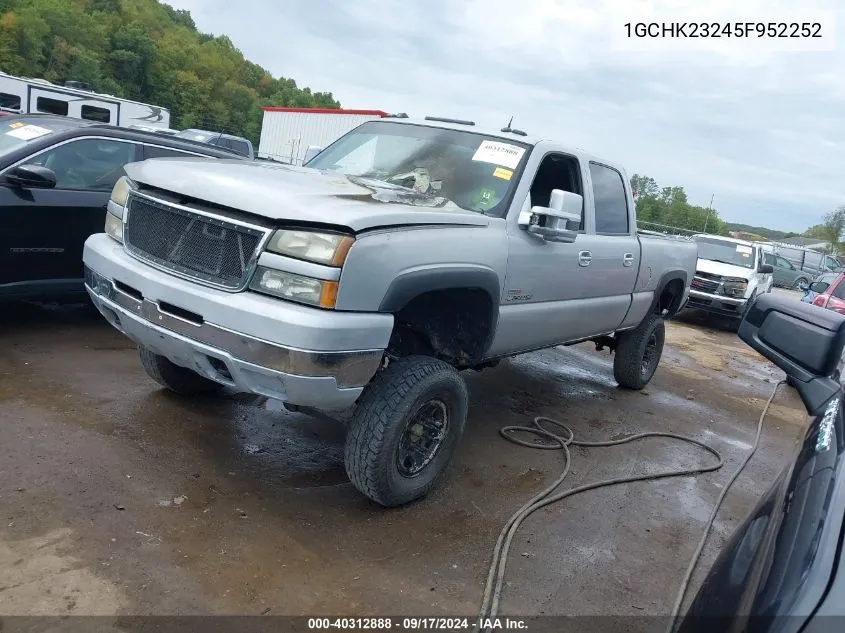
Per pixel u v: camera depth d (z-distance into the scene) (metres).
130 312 3.40
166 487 3.42
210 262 3.17
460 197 4.16
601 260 5.01
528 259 4.12
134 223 3.54
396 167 4.49
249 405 4.69
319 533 3.26
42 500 3.11
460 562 3.20
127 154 5.86
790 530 1.34
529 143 4.46
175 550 2.93
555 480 4.30
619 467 4.70
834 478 1.37
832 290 10.94
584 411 5.93
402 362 3.46
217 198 3.16
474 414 5.35
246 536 3.12
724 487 4.64
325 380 2.96
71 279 5.57
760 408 7.24
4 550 2.73
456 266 3.48
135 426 4.04
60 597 2.53
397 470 3.48
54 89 17.84
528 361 7.46
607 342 6.70
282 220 2.99
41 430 3.76
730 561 1.56
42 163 5.34
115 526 3.02
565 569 3.28
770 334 2.01
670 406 6.62
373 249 3.02
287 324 2.87
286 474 3.81
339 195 3.31
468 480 4.10
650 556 3.56
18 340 5.24
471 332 3.99
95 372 4.81
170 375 4.38
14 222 5.12
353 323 2.97
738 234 39.84
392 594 2.88
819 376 1.90
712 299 13.12
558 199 4.04
